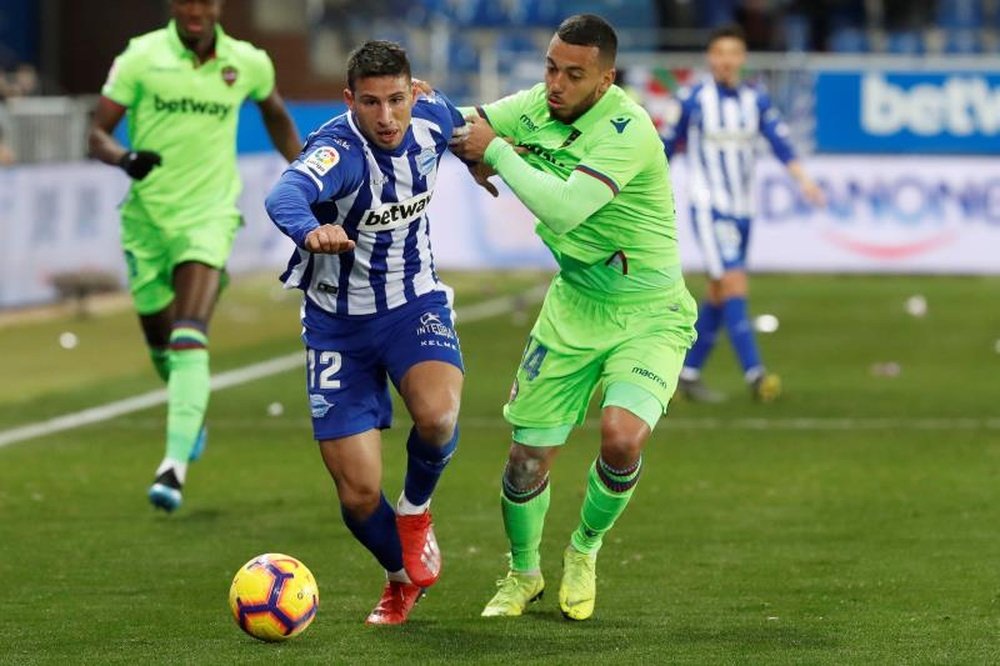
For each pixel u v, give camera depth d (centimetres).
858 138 7675
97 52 9462
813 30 8962
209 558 2873
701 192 4694
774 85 7675
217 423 4369
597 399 4872
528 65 8325
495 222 7500
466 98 8644
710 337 4716
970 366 5269
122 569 2788
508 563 2838
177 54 3416
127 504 3356
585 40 2338
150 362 5394
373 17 9356
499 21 9212
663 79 7769
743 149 4691
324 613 2472
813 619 2408
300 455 3922
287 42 9219
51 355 5541
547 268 7556
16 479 3612
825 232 7338
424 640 2286
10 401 4675
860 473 3650
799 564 2802
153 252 3472
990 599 2530
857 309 6650
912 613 2441
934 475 3622
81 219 6694
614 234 2412
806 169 7344
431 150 2298
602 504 2384
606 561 2838
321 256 2322
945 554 2866
